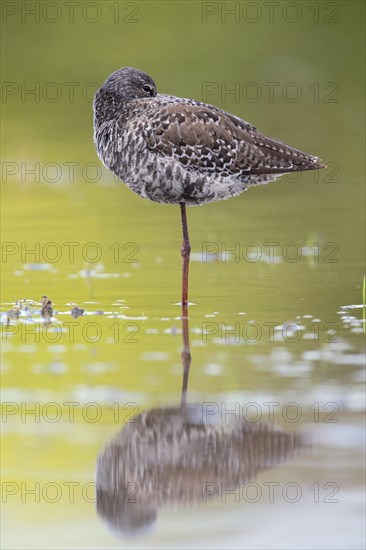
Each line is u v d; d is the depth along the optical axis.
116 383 11.96
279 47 31.88
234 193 15.74
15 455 10.22
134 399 11.49
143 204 22.27
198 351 13.09
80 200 22.44
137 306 15.27
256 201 22.50
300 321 14.33
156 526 9.02
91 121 28.31
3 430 10.80
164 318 14.62
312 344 13.32
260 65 30.59
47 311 14.88
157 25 33.75
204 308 15.10
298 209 21.52
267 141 15.57
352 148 25.47
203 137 15.04
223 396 11.51
